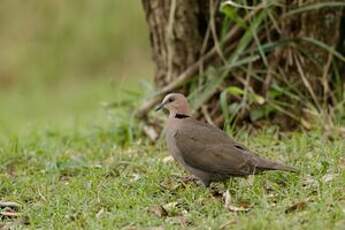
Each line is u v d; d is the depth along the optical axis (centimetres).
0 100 2427
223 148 1073
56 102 2339
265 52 1410
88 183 1164
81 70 2678
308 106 1388
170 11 1437
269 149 1277
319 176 1100
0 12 2733
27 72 2658
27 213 1069
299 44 1388
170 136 1120
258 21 1364
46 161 1302
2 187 1181
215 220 982
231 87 1374
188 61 1448
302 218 959
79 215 1048
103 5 2717
